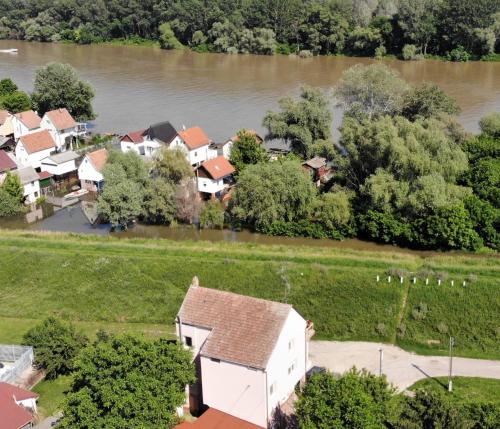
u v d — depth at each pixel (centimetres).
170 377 5172
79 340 6519
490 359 6488
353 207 9200
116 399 4856
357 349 6719
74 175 11706
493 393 5891
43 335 6456
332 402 4641
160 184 9550
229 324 5569
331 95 11906
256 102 15438
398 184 8794
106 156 11056
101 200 9362
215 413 5431
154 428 4922
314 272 7594
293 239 9075
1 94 15412
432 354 6606
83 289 7794
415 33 19425
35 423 5800
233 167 10475
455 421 4456
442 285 7212
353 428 4491
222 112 14738
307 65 19588
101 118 14788
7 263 8288
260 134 13062
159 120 14412
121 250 8444
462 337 6744
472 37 18975
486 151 9862
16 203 10306
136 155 10038
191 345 5803
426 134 9181
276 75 18288
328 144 10400
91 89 14000
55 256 8288
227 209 9594
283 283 7506
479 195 9025
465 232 8325
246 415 5472
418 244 8556
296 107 11100
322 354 6644
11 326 7388
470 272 7500
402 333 6850
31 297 7806
